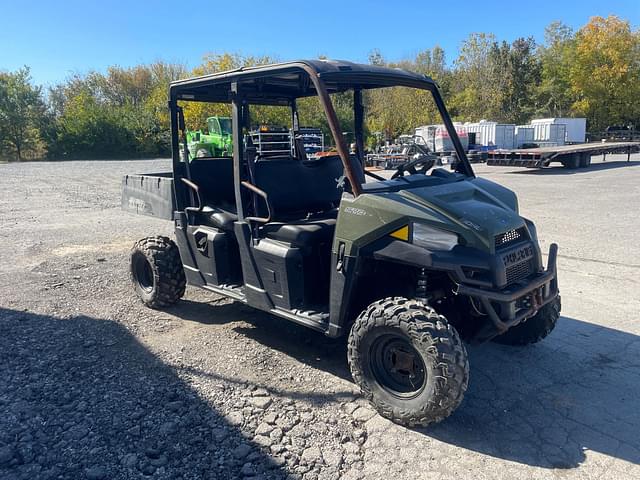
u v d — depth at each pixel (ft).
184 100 14.51
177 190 14.48
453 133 13.41
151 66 177.47
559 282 18.52
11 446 9.12
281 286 11.71
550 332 12.87
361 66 11.63
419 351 9.16
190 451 9.01
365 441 9.37
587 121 147.54
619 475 8.46
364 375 10.11
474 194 11.27
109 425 9.77
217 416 10.10
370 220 9.94
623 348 13.23
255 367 12.25
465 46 158.51
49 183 57.00
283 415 10.18
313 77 10.56
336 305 10.60
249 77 11.82
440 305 11.49
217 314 15.72
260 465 8.66
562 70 156.15
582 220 29.66
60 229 28.81
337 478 8.38
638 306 16.14
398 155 14.52
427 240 9.58
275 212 13.17
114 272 20.06
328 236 11.91
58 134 126.21
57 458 8.81
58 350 13.06
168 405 10.48
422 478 8.40
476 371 12.05
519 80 161.48
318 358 12.76
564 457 8.93
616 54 137.90
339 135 10.37
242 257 12.50
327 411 10.34
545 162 60.95
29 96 128.98
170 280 15.53
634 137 135.33
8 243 25.09
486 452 9.07
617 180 51.11
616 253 22.29
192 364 12.37
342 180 10.64
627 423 9.93
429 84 13.07
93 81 171.63
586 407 10.50
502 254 9.88
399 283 10.87
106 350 13.11
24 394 10.87
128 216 33.50
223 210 13.99
